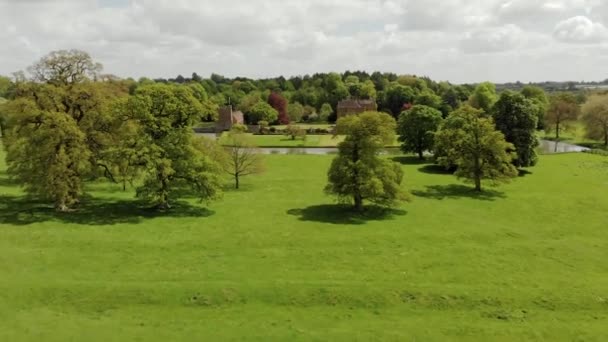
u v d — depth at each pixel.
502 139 61.66
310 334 24.20
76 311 26.41
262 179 71.38
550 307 27.84
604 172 76.12
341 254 36.78
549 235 43.75
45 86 48.03
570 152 98.50
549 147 114.31
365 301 28.22
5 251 34.72
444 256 36.69
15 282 29.00
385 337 24.08
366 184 48.19
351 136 50.25
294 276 31.88
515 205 54.97
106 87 53.53
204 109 52.62
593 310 27.66
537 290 29.73
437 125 88.25
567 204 55.25
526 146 74.19
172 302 27.53
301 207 52.69
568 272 33.94
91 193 57.34
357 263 34.88
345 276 32.12
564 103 128.25
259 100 188.50
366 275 32.41
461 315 26.95
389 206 53.28
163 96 50.22
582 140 126.50
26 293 27.73
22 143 45.97
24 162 46.38
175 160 49.72
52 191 45.28
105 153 48.38
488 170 61.97
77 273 31.38
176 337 23.70
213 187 50.75
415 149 90.25
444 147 66.31
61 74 50.47
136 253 35.84
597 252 38.56
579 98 173.62
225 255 36.00
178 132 50.50
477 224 46.72
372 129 49.72
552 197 58.50
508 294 29.06
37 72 49.53
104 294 27.95
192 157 50.19
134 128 49.09
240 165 66.06
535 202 56.22
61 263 33.12
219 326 25.03
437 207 53.66
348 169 49.72
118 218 46.06
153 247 37.28
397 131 92.94
